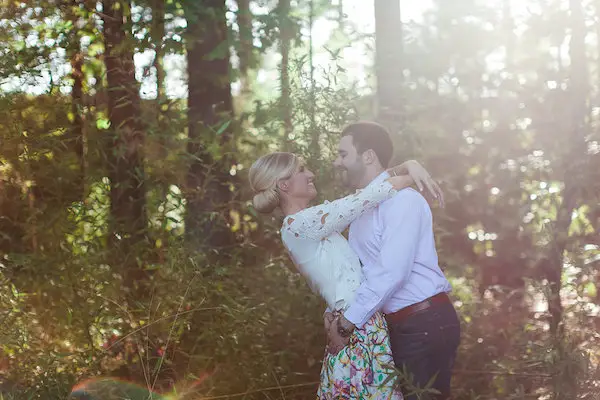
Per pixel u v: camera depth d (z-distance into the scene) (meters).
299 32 3.88
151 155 3.87
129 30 3.80
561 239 3.65
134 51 3.81
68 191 3.95
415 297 2.74
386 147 2.93
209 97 3.90
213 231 3.88
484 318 3.74
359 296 2.67
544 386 3.42
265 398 3.58
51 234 3.75
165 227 3.82
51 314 3.61
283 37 3.87
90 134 3.89
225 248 3.91
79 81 3.96
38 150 3.80
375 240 2.76
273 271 3.77
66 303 3.60
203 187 3.84
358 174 2.93
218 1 3.82
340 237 2.84
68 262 3.64
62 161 3.88
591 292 3.52
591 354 3.33
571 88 3.78
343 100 3.67
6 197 3.95
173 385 3.37
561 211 3.70
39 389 3.38
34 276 3.68
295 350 3.71
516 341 3.54
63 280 3.63
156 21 3.82
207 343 3.61
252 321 3.55
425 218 2.77
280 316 3.67
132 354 3.66
